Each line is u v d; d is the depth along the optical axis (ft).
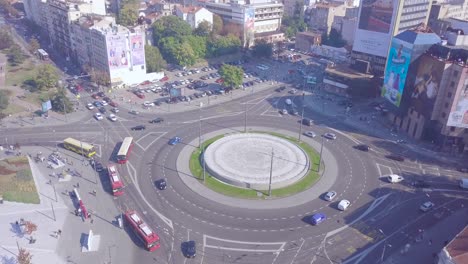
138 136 576.20
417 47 557.74
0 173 465.06
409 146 561.43
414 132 584.81
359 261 351.67
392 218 409.28
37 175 472.85
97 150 533.55
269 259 353.92
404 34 585.63
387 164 513.86
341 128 616.39
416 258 354.95
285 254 360.07
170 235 381.40
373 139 581.53
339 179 477.36
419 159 527.40
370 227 395.55
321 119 647.56
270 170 464.65
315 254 360.07
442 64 513.86
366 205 429.79
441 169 504.43
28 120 621.31
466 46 564.71
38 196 432.66
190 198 437.58
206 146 549.13
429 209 422.00
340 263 349.20
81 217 403.13
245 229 391.45
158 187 453.99
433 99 538.06
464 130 533.14
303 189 456.04
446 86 524.52
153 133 586.04
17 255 351.05
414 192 454.40
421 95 559.79
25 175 462.19
